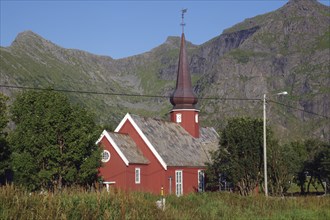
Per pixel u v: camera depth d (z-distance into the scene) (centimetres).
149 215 2281
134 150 5097
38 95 3925
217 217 2736
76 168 3891
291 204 3447
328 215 3134
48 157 3744
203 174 5775
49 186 3812
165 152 5303
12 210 1955
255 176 4375
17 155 3778
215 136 6812
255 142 4441
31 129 3753
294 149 9200
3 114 4309
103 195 2319
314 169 7938
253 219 2823
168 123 6025
